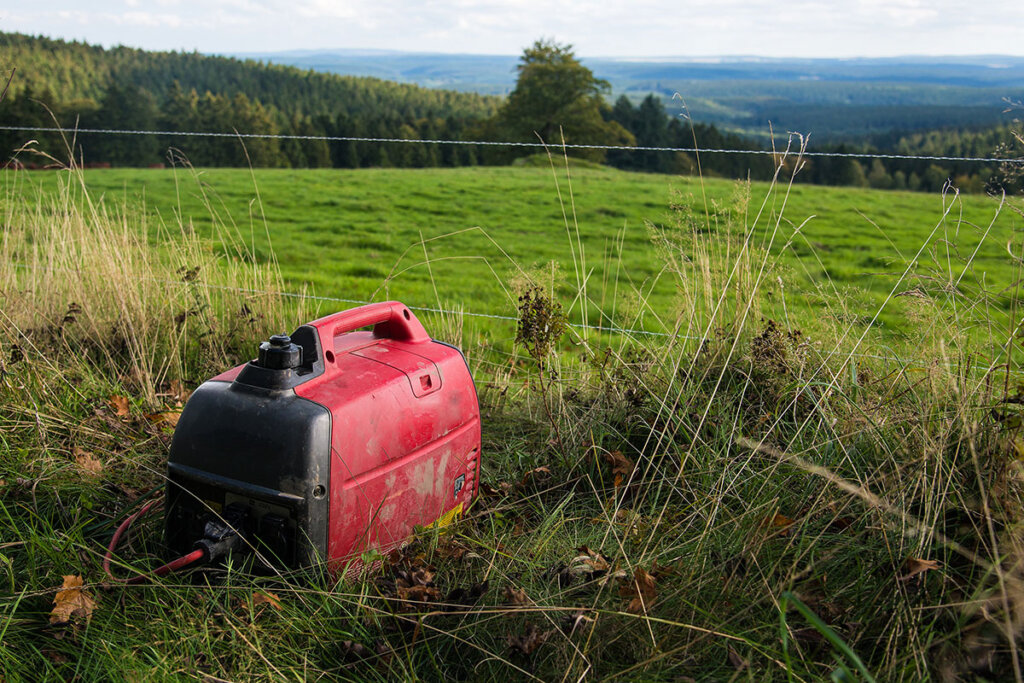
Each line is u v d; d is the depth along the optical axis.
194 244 5.39
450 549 2.29
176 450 2.10
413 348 2.44
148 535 2.46
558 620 1.97
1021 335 2.60
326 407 1.97
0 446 2.98
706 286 3.75
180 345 4.35
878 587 1.98
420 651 1.97
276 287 5.14
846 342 3.44
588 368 3.82
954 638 1.81
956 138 118.19
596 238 19.56
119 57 159.25
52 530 2.35
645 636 1.90
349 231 20.22
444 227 21.45
